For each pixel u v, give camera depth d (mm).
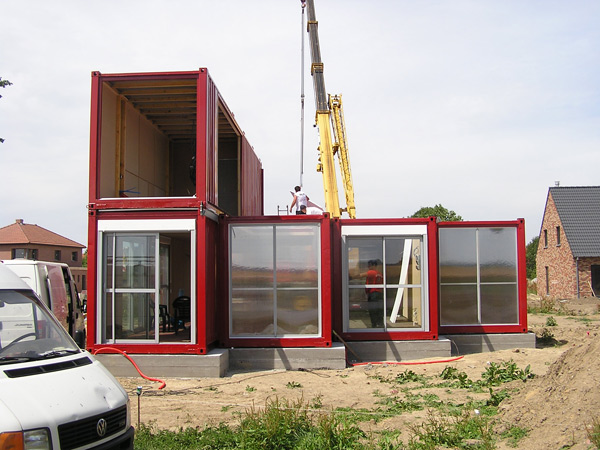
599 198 39688
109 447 4926
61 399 4727
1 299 5629
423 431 6977
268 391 9766
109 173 12453
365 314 13086
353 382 10508
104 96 12219
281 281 12281
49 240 54188
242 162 16734
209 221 11797
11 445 4230
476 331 14273
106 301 11500
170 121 15031
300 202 16734
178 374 11070
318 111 24516
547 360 12109
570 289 37125
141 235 11562
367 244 13250
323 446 6336
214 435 6742
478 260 14445
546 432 6180
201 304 11242
